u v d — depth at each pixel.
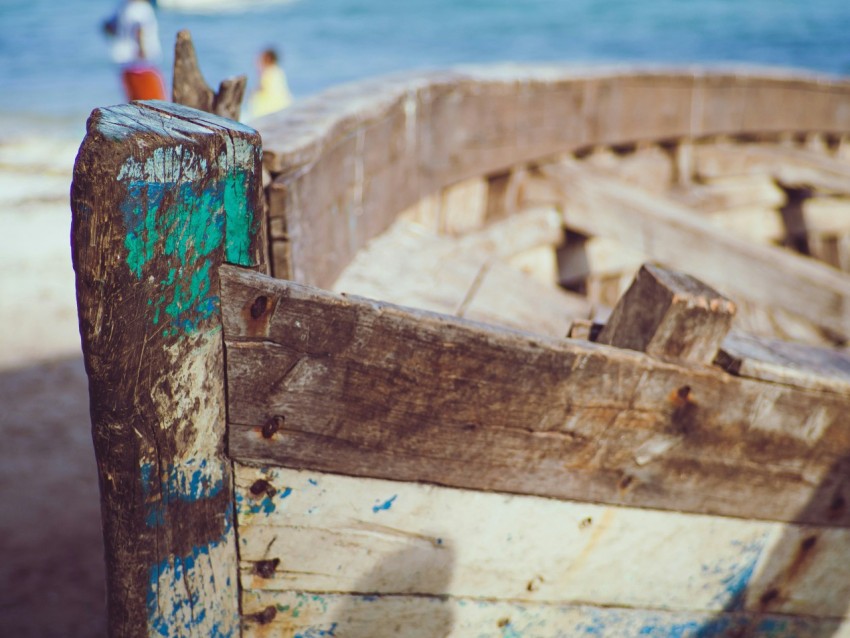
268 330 1.39
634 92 4.58
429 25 35.00
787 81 5.58
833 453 1.99
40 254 7.60
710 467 1.88
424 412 1.56
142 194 1.14
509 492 1.72
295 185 2.00
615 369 1.65
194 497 1.46
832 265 5.95
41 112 17.14
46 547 3.71
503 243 3.70
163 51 26.38
